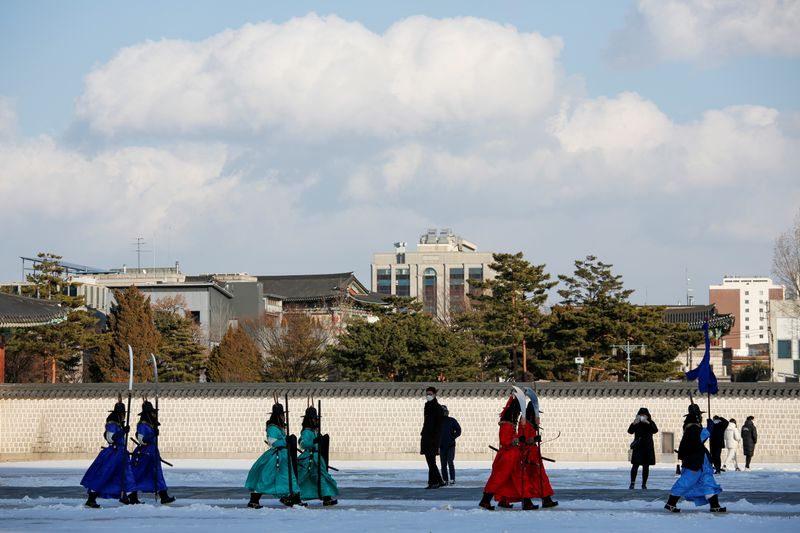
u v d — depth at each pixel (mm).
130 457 26844
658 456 57031
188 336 93188
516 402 25797
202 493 30703
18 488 32906
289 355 90062
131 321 86188
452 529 21266
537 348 85312
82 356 93812
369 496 29734
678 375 82938
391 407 58156
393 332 80188
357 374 80062
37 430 58719
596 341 83688
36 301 64000
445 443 34469
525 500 25297
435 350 80500
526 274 84688
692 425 25281
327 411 58344
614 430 57562
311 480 26609
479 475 40031
